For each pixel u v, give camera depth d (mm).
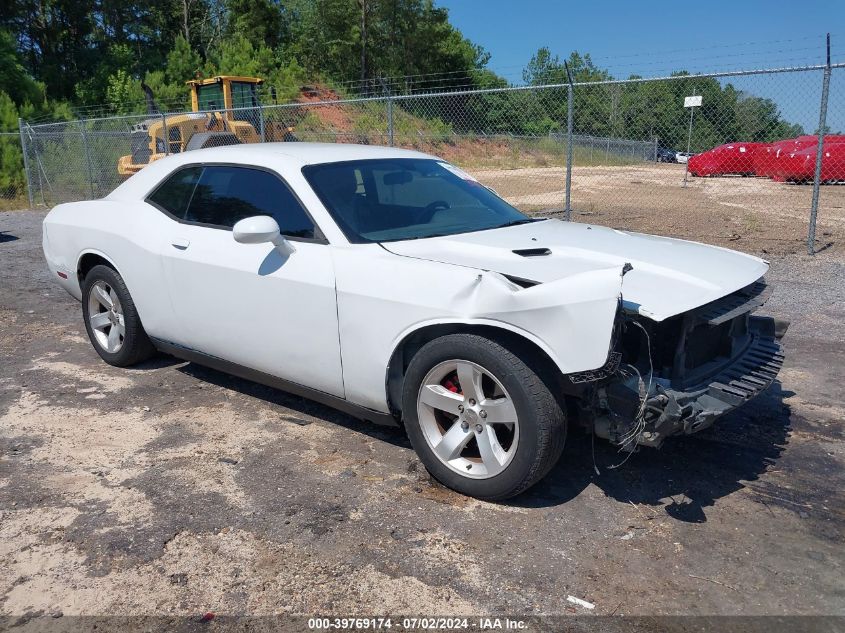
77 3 38750
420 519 3148
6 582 2734
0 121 22406
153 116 15102
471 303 3100
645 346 3092
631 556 2871
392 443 3936
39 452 3857
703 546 2941
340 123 26438
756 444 3902
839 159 19594
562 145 25344
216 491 3414
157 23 45938
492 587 2676
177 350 4684
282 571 2787
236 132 16656
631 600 2602
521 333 2979
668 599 2607
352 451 3838
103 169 19266
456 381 3340
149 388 4820
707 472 3586
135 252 4629
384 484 3469
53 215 5449
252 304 3957
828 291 7266
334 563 2832
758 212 14633
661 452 3799
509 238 3762
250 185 4160
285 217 3920
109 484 3494
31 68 36750
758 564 2816
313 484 3471
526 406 3014
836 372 5016
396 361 3500
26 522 3152
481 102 28062
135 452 3850
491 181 22156
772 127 12727
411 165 4480
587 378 2887
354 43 48500
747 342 3691
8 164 19828
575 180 22844
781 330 3822
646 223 12867
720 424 4156
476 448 3438
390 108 11164
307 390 3953
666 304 2967
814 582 2701
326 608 2572
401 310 3318
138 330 4934
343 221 3752
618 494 3367
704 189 20125
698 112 15367
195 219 4395
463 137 25547
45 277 8773
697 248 3861
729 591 2648
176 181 4621
